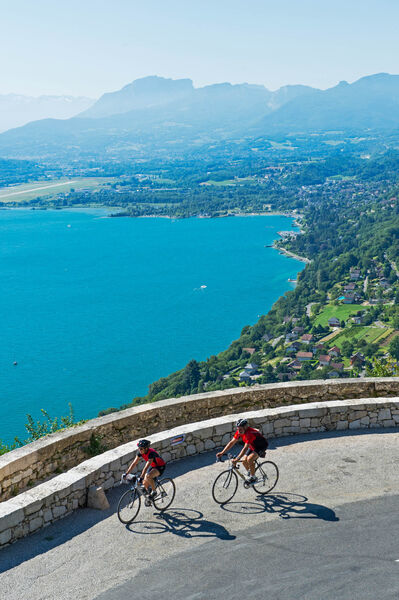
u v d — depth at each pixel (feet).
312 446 43.37
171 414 46.96
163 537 31.68
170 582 27.32
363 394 50.08
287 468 39.68
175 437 41.63
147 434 46.19
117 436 44.62
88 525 33.63
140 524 33.40
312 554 29.07
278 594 25.95
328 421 46.34
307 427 46.01
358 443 43.73
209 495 36.63
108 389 448.65
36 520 33.01
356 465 39.81
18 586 27.81
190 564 28.78
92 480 36.58
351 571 27.48
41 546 31.48
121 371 488.85
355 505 34.04
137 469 39.96
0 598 26.84
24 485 38.27
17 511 31.99
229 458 36.27
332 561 28.37
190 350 544.21
